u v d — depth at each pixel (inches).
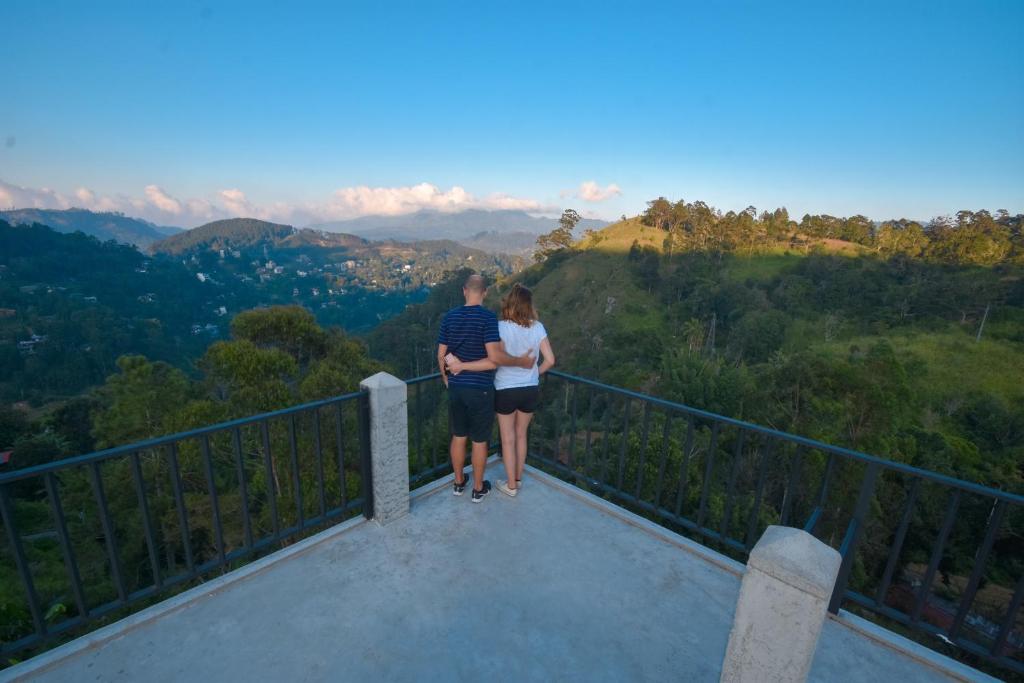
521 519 138.4
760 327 2117.4
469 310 133.3
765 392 1015.0
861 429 869.2
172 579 105.7
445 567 117.7
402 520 135.9
